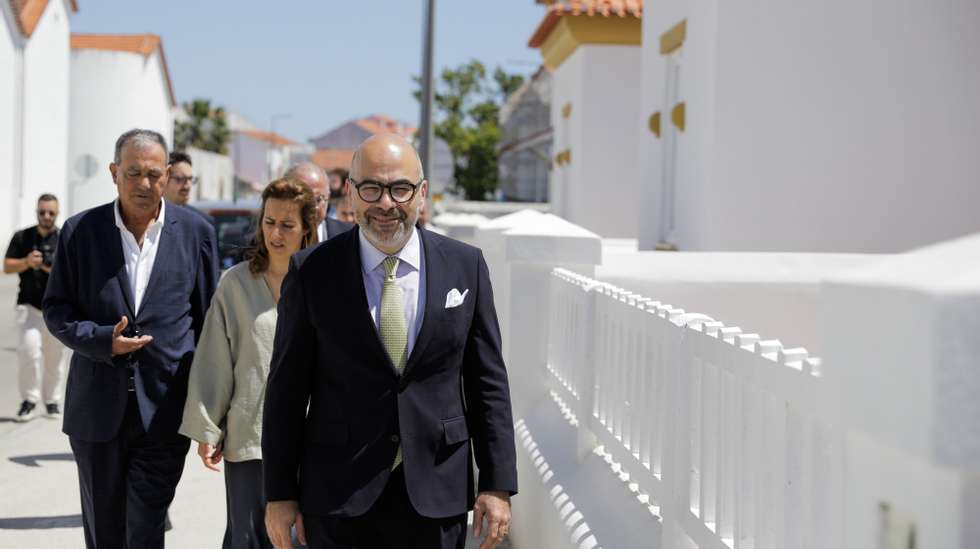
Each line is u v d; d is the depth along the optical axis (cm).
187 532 609
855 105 841
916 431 100
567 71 1770
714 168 838
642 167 1179
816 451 231
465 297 346
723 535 299
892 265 114
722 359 298
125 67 4009
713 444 313
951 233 847
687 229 920
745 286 658
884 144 844
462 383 359
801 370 238
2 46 2878
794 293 661
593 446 479
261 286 447
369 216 335
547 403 582
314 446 339
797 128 840
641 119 1184
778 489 255
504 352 623
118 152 457
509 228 613
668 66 1062
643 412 387
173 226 470
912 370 101
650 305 385
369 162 335
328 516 329
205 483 726
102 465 453
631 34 1591
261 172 10381
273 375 344
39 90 3219
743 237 841
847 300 114
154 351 454
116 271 455
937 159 846
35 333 916
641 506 386
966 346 96
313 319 338
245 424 442
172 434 457
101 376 444
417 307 343
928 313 98
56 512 650
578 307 507
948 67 841
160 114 4503
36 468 756
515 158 3584
